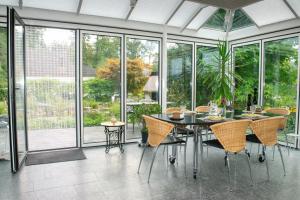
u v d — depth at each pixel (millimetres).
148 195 2861
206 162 4090
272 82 5473
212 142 3512
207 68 6004
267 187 3088
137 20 5215
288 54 5105
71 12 4672
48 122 4789
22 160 3969
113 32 5152
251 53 5906
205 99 6395
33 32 4562
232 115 3941
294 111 5012
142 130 5070
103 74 5195
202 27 6004
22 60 4293
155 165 3928
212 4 3963
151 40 5609
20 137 4074
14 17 3570
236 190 3004
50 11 4539
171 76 5930
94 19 4895
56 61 4773
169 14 5145
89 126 5117
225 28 6254
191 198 2791
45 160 4156
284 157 4367
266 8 4879
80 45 4887
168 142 3408
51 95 4777
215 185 3152
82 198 2777
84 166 3861
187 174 3539
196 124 3229
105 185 3133
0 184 3164
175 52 5938
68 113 4938
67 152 4645
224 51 4863
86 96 5059
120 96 5383
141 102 5598
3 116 4301
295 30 4863
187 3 4879
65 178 3365
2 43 4270
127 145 5234
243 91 6133
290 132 5094
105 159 4227
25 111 4453
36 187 3072
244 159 4254
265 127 3293
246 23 5785
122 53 5301
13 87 3551
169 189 3025
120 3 4605
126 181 3264
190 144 5277
